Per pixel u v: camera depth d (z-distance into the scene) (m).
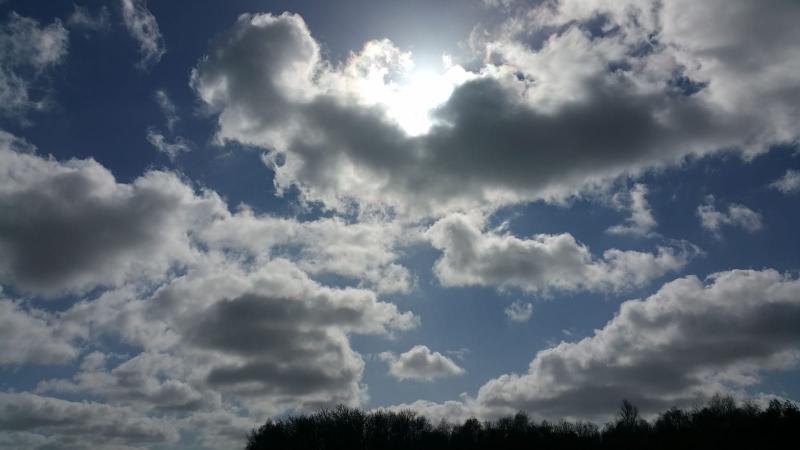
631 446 171.88
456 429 193.38
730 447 155.50
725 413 165.50
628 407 180.50
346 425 189.12
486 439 185.38
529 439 181.00
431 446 187.62
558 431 184.38
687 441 161.88
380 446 187.25
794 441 148.50
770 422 154.75
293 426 189.88
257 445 188.62
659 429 173.88
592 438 181.62
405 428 192.62
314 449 184.25
